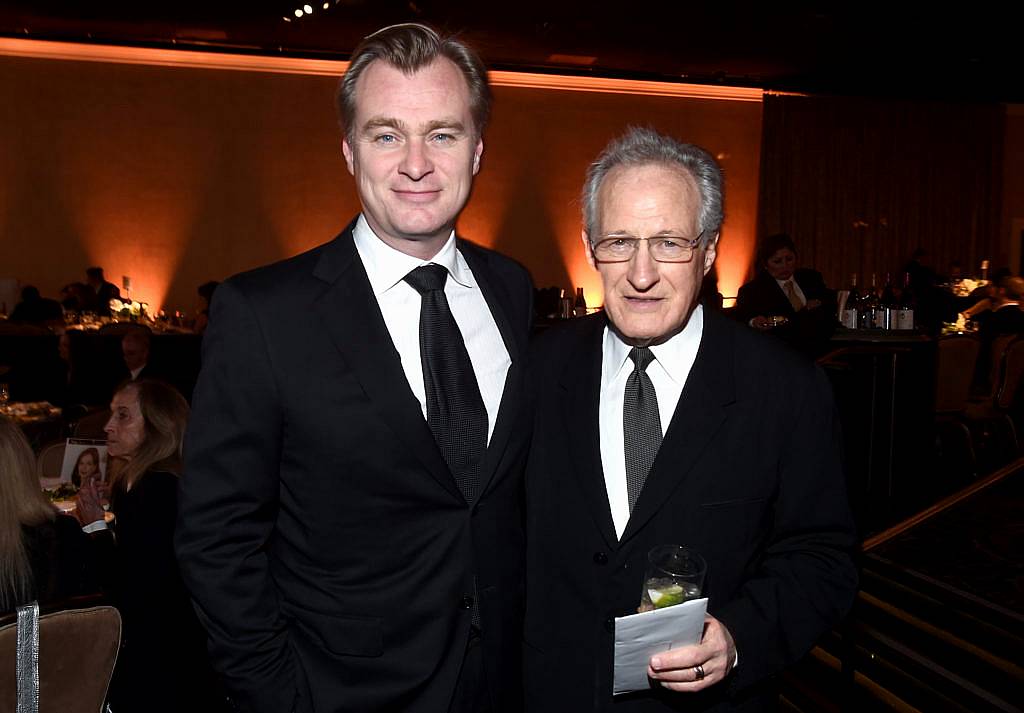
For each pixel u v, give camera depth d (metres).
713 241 1.38
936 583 2.84
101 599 1.84
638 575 1.35
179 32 9.86
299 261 1.45
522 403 1.48
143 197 10.57
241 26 9.57
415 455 1.36
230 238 10.77
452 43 1.40
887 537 3.31
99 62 10.39
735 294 12.14
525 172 11.46
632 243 1.32
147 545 2.42
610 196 1.33
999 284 8.60
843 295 5.48
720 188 1.36
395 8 8.77
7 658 1.69
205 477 1.33
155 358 7.09
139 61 10.46
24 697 1.71
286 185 10.84
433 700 1.38
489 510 1.44
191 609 2.47
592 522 1.38
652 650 1.20
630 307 1.34
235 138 10.71
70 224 10.44
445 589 1.38
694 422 1.35
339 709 1.36
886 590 2.95
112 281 10.56
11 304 9.48
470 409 1.43
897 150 12.39
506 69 11.09
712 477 1.35
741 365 1.41
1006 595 2.72
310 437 1.35
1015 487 3.91
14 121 10.26
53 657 1.77
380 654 1.37
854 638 2.57
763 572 1.38
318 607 1.38
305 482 1.37
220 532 1.33
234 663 1.33
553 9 8.70
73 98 10.37
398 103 1.33
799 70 11.07
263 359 1.33
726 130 11.97
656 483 1.34
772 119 11.93
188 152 10.64
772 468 1.37
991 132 12.67
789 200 12.06
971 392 6.54
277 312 1.35
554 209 11.53
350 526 1.37
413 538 1.38
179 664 2.43
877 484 4.23
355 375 1.36
